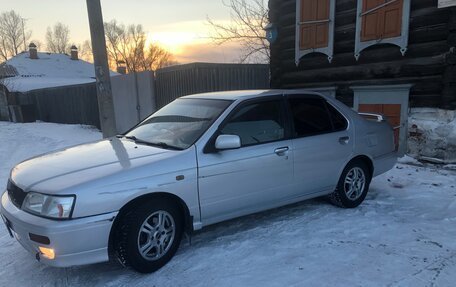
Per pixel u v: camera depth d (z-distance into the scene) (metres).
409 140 7.71
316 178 4.56
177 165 3.50
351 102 8.85
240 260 3.61
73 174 3.25
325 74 9.27
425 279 3.22
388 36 7.75
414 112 7.64
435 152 7.32
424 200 5.29
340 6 8.76
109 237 3.17
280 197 4.29
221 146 3.68
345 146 4.80
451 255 3.65
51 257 3.01
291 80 10.25
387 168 5.44
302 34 9.58
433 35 7.15
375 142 5.18
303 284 3.17
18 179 3.43
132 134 4.44
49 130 16.05
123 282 3.29
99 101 6.89
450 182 6.12
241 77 10.49
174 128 4.12
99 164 3.43
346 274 3.32
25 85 27.89
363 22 8.19
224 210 3.87
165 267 3.51
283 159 4.21
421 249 3.78
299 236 4.12
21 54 40.28
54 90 20.25
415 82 7.50
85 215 3.03
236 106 4.08
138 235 3.28
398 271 3.36
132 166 3.35
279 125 4.32
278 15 10.30
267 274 3.35
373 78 8.26
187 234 3.74
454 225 4.40
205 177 3.66
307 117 4.60
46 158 3.80
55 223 2.96
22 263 3.72
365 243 3.93
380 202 5.23
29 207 3.15
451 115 7.02
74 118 18.75
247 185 3.97
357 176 5.04
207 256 3.70
